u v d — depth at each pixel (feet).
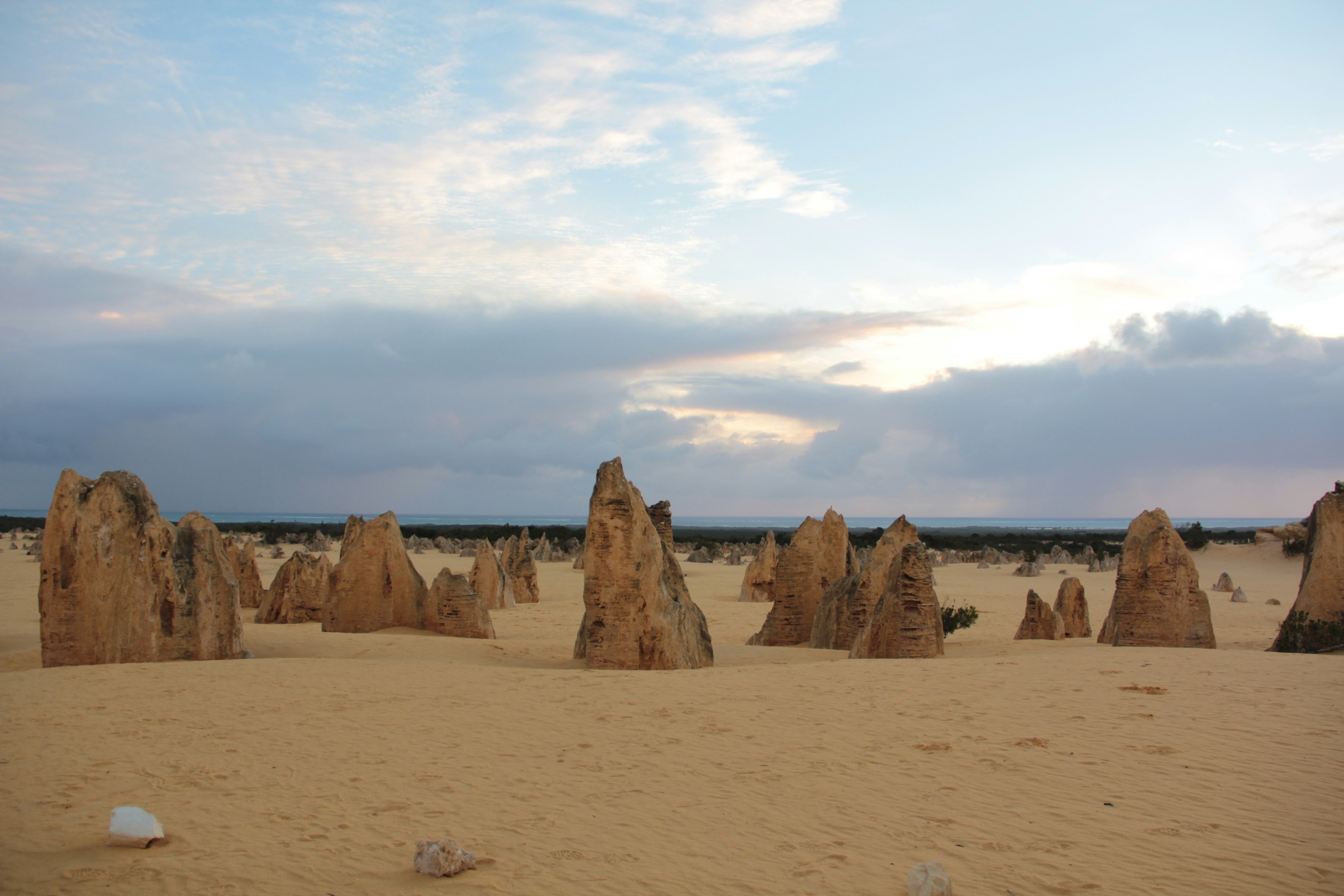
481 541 108.37
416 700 39.19
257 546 247.09
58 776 27.09
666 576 57.62
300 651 59.98
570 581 151.23
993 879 19.16
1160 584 59.77
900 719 34.42
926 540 330.95
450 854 19.99
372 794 25.72
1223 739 29.94
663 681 44.37
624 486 53.83
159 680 43.78
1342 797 24.02
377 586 74.08
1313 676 41.65
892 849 21.09
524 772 27.84
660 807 24.47
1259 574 172.76
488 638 73.00
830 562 81.41
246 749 30.45
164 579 52.03
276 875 19.81
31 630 71.82
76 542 51.08
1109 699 37.11
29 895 18.65
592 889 19.07
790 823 23.06
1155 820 22.58
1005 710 35.42
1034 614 76.64
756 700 38.96
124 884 19.26
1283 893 18.19
